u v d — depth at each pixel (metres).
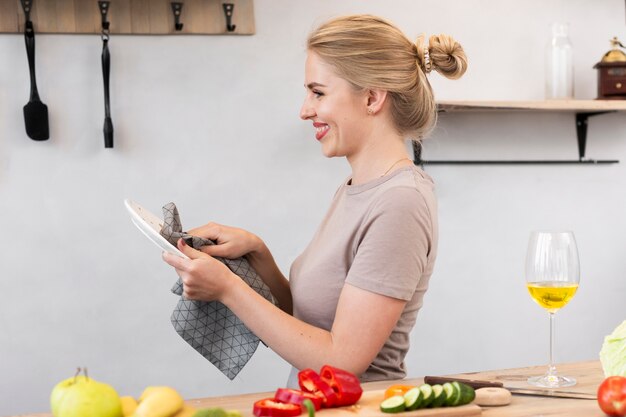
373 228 1.31
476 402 1.09
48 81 2.42
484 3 2.81
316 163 2.66
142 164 2.51
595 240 2.96
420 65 1.44
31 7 2.37
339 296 1.39
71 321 2.47
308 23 2.63
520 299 2.87
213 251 1.51
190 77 2.54
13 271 2.42
